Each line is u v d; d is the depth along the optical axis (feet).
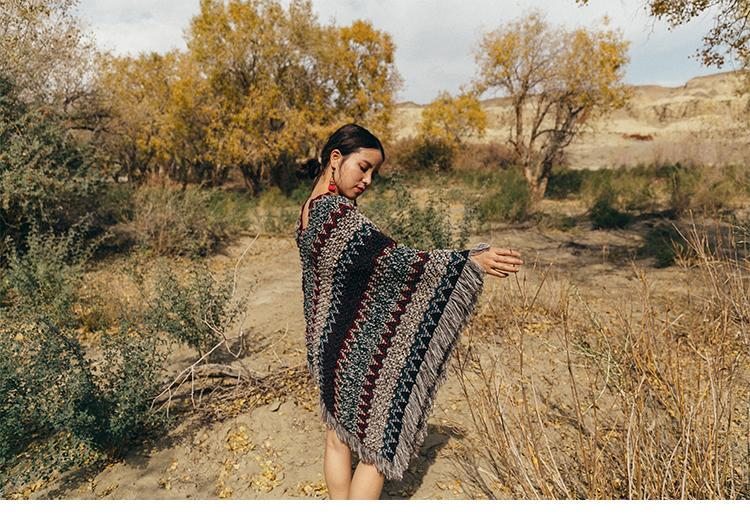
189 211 30.58
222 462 9.93
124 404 10.15
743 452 8.45
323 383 7.25
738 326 9.98
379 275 6.74
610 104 52.19
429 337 6.72
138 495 9.13
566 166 74.49
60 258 19.62
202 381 12.78
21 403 9.89
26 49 30.53
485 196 39.09
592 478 7.24
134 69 57.72
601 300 17.95
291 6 56.03
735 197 39.50
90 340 16.65
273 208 43.78
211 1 53.57
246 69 55.26
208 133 54.29
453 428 10.42
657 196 46.01
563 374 11.97
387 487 8.77
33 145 25.84
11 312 15.64
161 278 15.20
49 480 9.70
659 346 9.80
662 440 7.75
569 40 50.42
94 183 28.48
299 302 20.63
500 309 15.08
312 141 59.67
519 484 7.70
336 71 59.82
